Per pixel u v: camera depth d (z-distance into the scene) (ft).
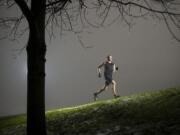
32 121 21.79
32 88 21.93
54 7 26.22
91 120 28.04
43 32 22.67
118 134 21.42
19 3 20.85
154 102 29.19
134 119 24.80
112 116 27.76
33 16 21.43
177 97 28.86
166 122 21.62
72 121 29.45
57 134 25.79
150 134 19.80
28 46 22.26
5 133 32.30
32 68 22.02
